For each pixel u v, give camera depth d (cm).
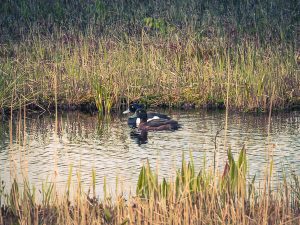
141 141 4994
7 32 7738
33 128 5378
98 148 4806
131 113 5894
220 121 5497
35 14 8225
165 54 6831
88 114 5894
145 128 5319
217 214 3105
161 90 6228
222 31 7356
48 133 5222
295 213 3177
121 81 6184
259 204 3181
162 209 3083
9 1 8356
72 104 6031
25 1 8375
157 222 2997
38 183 3947
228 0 8388
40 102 5978
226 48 6888
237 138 4959
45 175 4125
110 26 7594
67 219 3059
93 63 6388
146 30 7544
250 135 5034
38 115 5803
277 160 4359
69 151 4719
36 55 6875
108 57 6575
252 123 5412
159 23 7481
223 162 4122
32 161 4441
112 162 4441
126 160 4488
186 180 3177
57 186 3888
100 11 8125
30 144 4881
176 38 6975
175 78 6275
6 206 3316
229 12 7912
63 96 6078
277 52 6550
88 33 7388
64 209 3167
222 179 3322
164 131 5241
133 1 8469
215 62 6588
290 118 5575
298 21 7844
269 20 7762
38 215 3228
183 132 5191
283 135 5025
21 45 7188
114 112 5972
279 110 5850
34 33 7662
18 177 4047
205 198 3231
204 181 3291
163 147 4797
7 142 4934
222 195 3234
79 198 3177
